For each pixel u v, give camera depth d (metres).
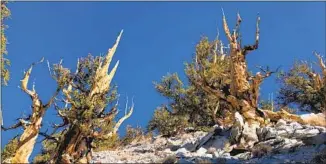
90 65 20.28
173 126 28.27
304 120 21.11
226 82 23.16
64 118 17.91
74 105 18.09
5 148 17.95
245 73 21.88
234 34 22.45
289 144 17.27
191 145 19.44
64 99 18.33
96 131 17.98
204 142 19.16
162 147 20.41
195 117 28.84
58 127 17.89
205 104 28.05
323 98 25.70
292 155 16.17
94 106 18.64
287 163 15.16
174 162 15.48
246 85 21.56
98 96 19.02
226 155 17.08
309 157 15.64
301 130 18.45
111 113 18.61
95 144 21.05
